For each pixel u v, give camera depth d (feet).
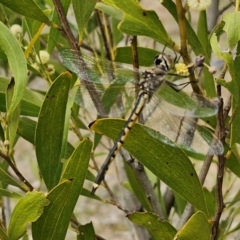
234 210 2.30
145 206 2.21
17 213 1.91
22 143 5.83
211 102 1.95
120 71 2.09
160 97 2.05
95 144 2.23
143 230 2.31
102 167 2.05
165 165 1.94
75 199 1.94
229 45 1.93
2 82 2.14
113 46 2.44
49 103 1.97
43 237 1.95
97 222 4.90
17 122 2.01
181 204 2.31
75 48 2.06
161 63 2.08
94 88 2.08
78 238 2.03
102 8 2.16
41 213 1.91
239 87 1.92
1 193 2.04
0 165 2.31
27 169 5.41
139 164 2.18
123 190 2.36
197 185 1.95
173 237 1.99
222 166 1.95
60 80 1.96
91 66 2.07
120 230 4.79
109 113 2.08
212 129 2.10
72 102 2.07
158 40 1.98
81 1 2.06
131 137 1.93
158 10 5.81
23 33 2.24
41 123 1.98
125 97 2.09
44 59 2.17
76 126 2.17
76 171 1.93
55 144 2.00
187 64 1.98
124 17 1.97
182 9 1.94
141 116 2.07
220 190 1.95
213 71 1.94
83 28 2.07
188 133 2.00
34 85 4.53
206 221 1.88
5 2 2.02
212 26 2.33
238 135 1.95
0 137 2.07
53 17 2.15
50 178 2.02
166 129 2.03
